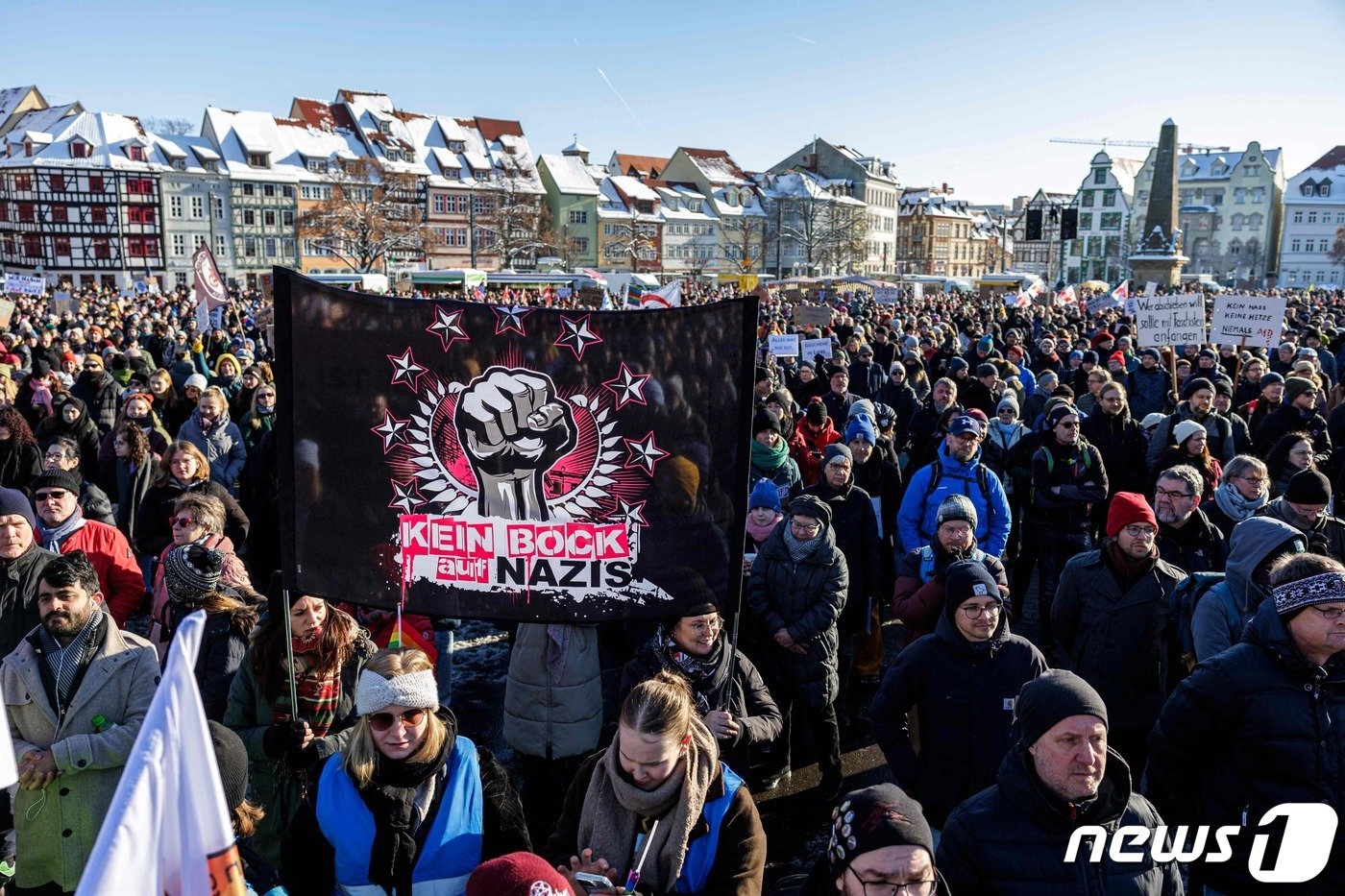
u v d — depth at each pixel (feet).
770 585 17.17
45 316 90.12
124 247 237.45
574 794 10.25
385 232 251.39
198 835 5.06
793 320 91.20
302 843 9.32
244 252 253.85
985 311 102.73
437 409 11.02
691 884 9.30
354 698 12.79
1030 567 25.20
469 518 11.12
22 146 238.89
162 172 240.12
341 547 11.16
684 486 11.04
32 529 15.53
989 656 12.66
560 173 305.53
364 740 9.28
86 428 31.12
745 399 10.87
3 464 25.64
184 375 45.09
